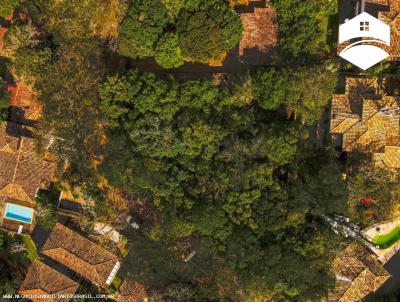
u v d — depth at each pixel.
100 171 54.78
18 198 58.22
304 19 50.97
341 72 54.25
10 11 57.25
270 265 51.38
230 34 52.28
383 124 52.22
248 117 52.41
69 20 55.16
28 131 58.03
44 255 58.66
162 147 52.34
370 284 53.91
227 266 53.91
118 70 56.03
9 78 58.12
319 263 51.88
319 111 52.44
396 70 53.66
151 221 56.47
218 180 52.12
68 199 57.88
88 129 55.69
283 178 53.97
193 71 55.97
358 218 54.22
